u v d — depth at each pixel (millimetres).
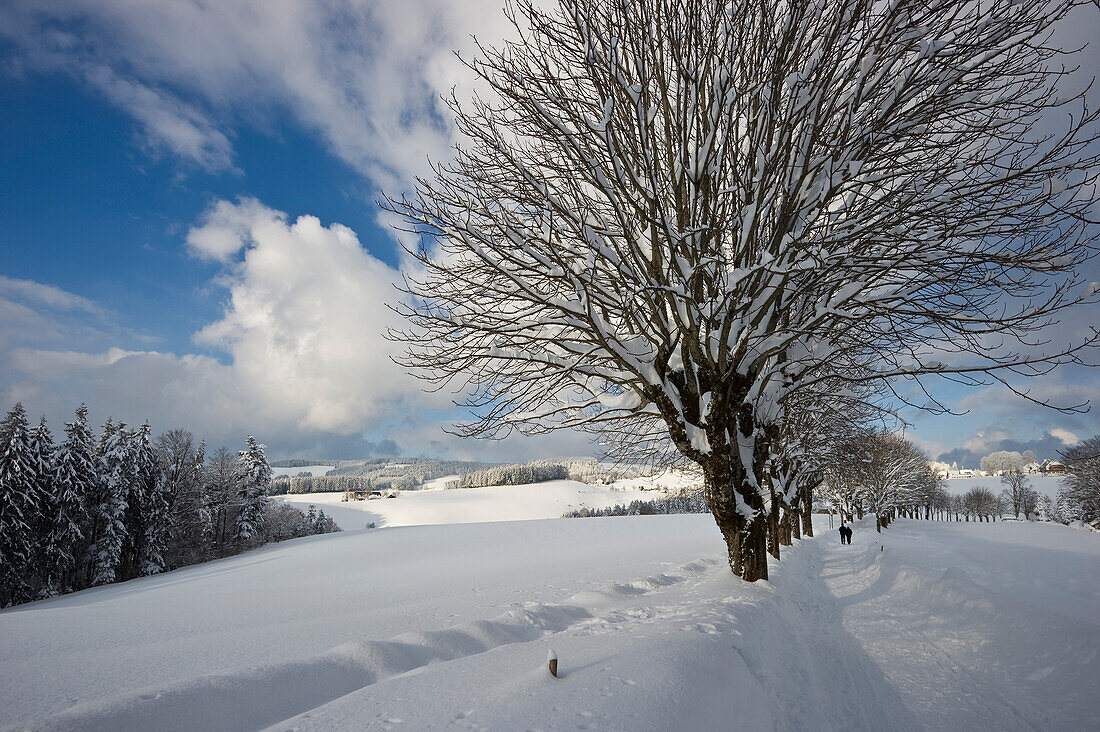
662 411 8594
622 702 3068
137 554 48469
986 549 24984
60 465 39969
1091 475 53688
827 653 7137
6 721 5512
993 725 4930
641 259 8211
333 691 4242
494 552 31203
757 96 6660
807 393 12422
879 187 7520
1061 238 6434
